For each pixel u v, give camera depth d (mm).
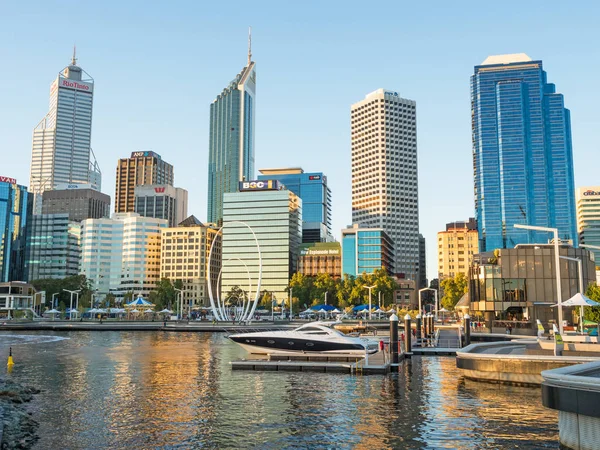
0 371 49344
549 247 114562
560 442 20312
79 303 194750
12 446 23938
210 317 190375
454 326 111375
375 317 192125
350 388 39062
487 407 31844
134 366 52781
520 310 109250
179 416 30031
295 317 198375
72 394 37031
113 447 24094
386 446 24078
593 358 36531
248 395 36406
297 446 24141
